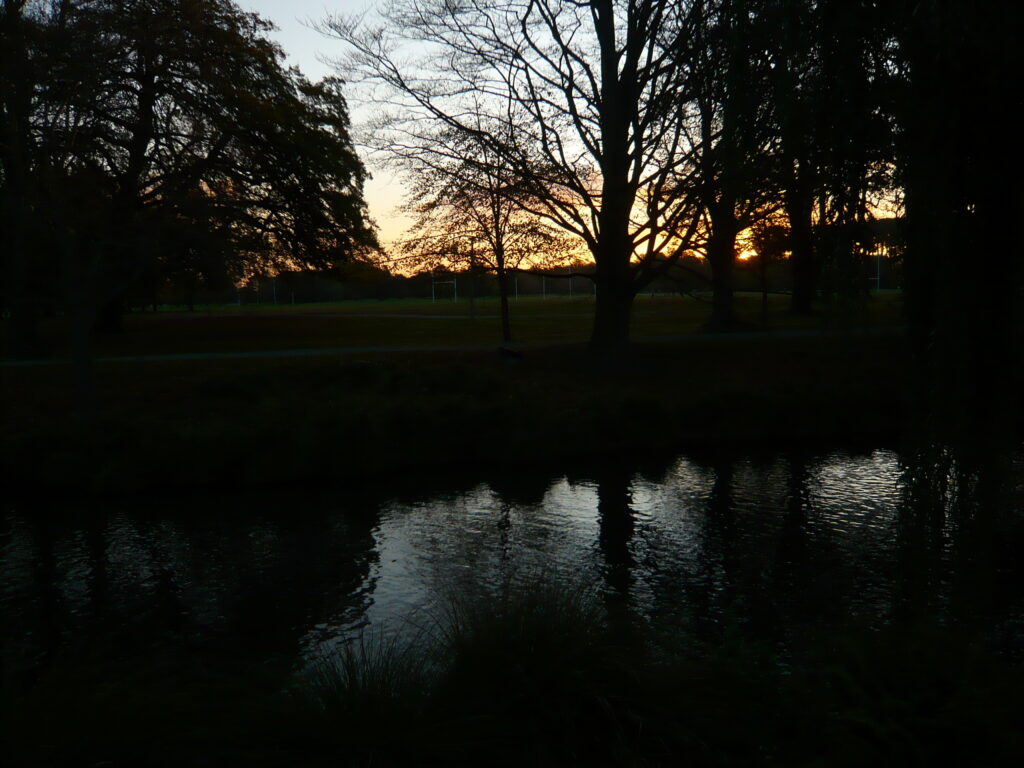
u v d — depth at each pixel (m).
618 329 28.14
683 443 21.84
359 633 10.73
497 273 28.36
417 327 45.78
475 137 24.92
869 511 15.85
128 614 11.59
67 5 20.58
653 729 4.54
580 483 18.45
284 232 37.91
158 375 25.17
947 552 6.98
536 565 13.23
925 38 6.32
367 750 4.19
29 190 20.25
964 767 3.96
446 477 19.14
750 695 5.03
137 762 4.04
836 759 4.18
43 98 20.27
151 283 38.00
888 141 6.88
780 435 22.42
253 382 24.06
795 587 11.97
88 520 16.08
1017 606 8.82
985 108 6.23
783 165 8.38
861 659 4.73
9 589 12.60
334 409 20.39
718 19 9.01
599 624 5.51
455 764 4.21
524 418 21.12
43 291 29.86
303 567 13.45
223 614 11.55
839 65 6.94
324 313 64.38
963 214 6.49
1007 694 4.25
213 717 4.48
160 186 25.31
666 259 26.16
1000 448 6.73
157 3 22.06
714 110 8.98
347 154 37.56
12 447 18.06
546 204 26.09
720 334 35.53
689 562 13.29
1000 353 6.62
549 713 4.52
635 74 24.19
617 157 25.84
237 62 26.09
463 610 6.06
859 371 24.36
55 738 4.11
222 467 18.45
